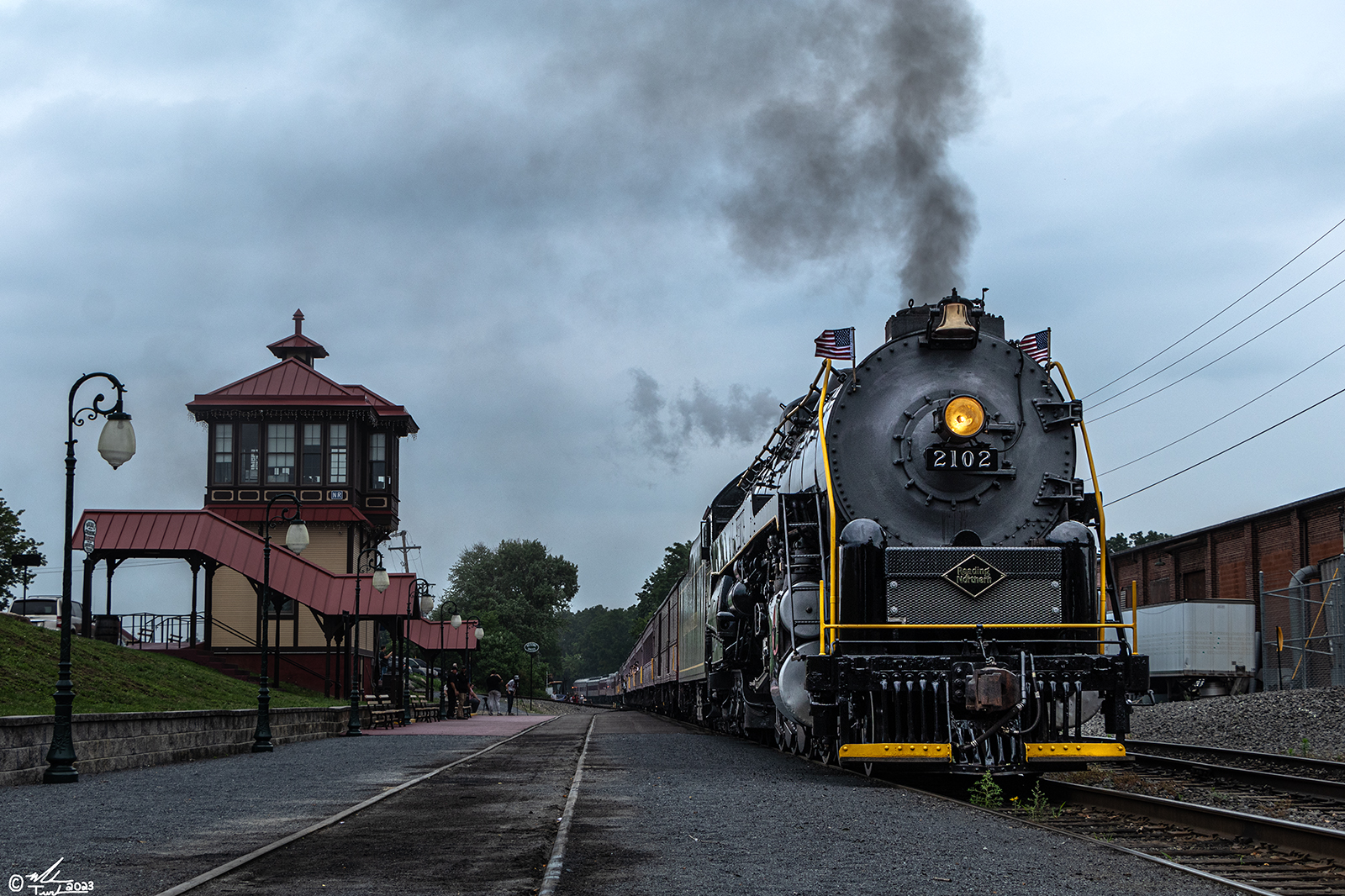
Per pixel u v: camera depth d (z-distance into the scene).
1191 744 19.72
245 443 41.25
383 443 43.44
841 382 13.37
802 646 12.80
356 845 7.97
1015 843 8.05
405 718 33.19
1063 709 11.66
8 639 19.78
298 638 37.88
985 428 12.81
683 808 10.01
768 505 14.98
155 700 19.61
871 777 12.72
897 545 12.62
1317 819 10.03
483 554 110.31
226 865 7.05
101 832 8.74
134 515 32.28
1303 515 37.88
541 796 11.22
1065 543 12.12
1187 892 6.40
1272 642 35.53
